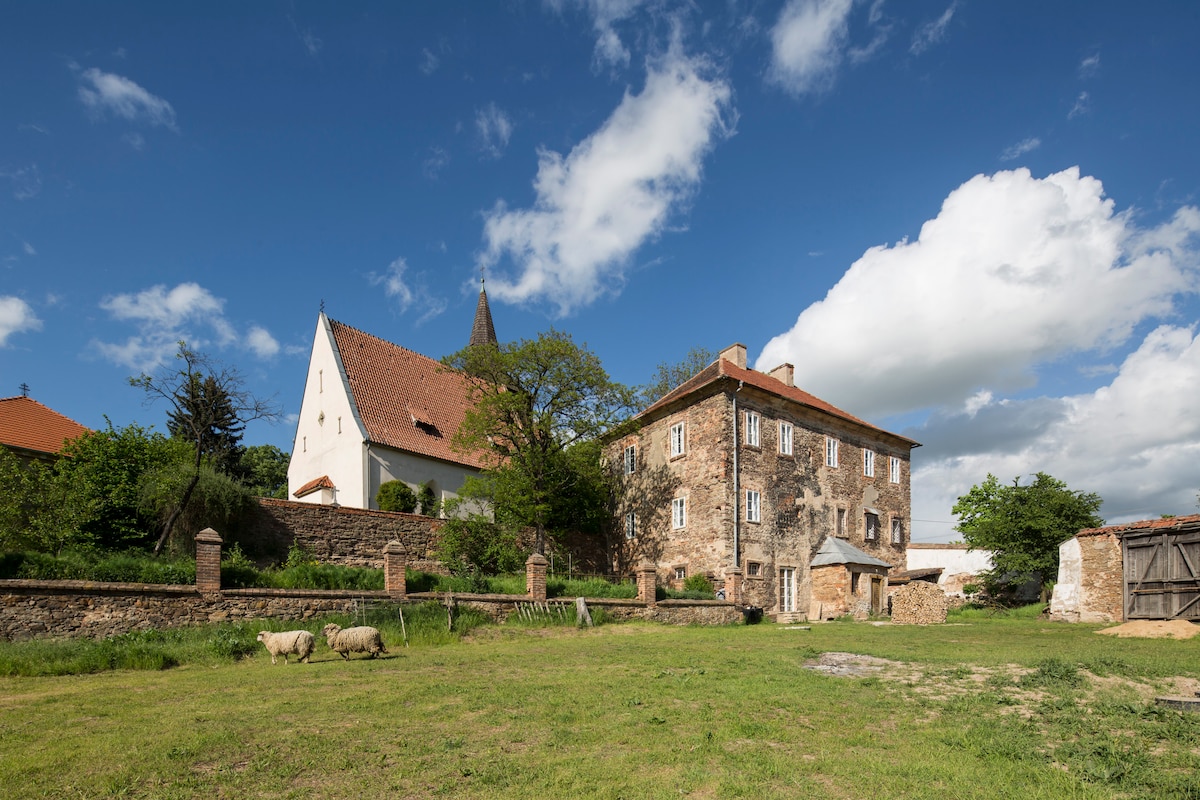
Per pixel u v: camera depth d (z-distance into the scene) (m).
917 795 5.78
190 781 6.20
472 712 8.78
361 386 31.45
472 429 27.09
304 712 8.75
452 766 6.59
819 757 6.84
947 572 37.25
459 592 19.73
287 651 13.25
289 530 23.12
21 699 9.73
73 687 10.73
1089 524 30.58
